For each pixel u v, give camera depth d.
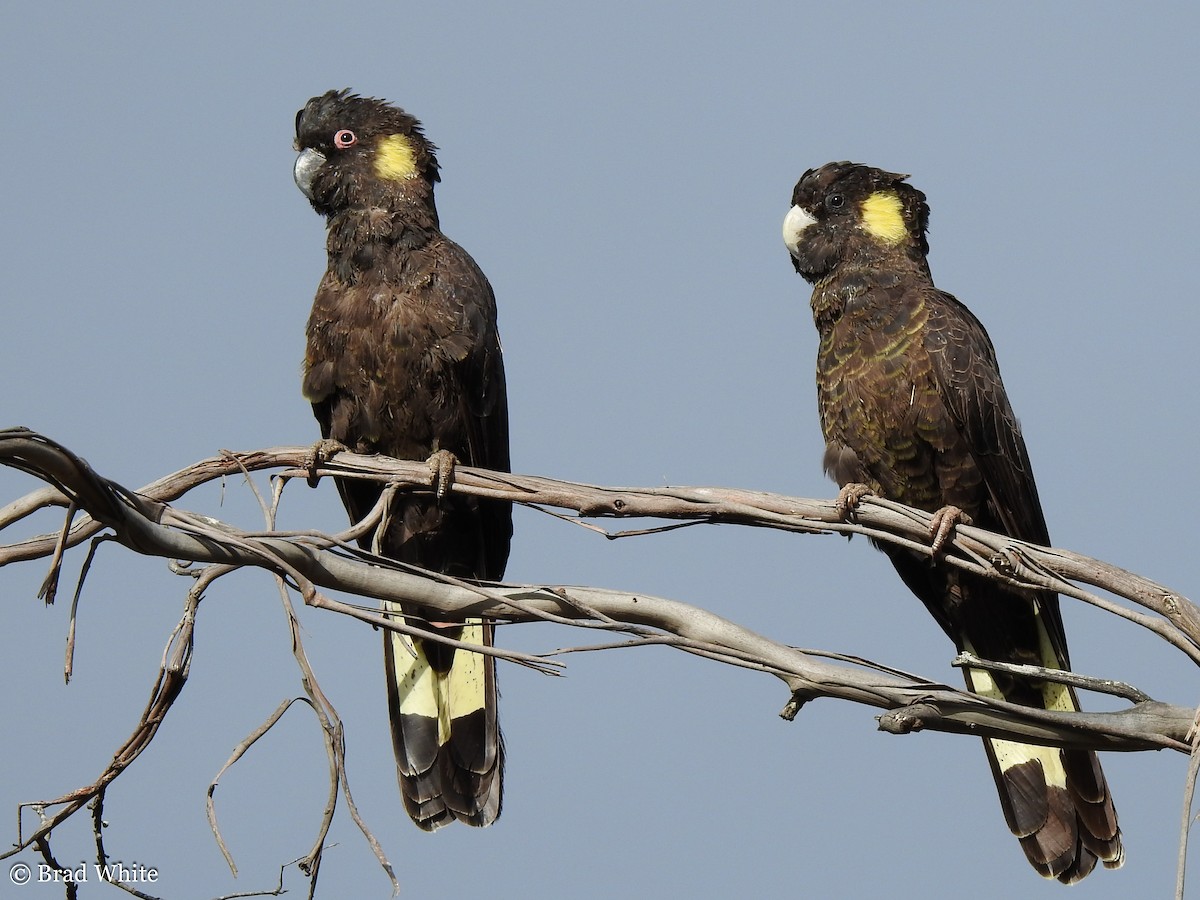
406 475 10.90
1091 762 10.80
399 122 13.00
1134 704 8.66
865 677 8.46
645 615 8.82
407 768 11.33
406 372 12.13
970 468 12.60
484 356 12.26
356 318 12.22
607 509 10.06
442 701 11.48
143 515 8.35
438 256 12.41
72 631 8.04
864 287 13.08
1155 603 9.38
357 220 12.50
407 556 12.38
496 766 11.29
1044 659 12.52
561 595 8.89
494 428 12.49
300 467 11.12
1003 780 11.09
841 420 12.98
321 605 8.23
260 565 8.53
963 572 12.41
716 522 9.95
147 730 8.29
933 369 12.52
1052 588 9.72
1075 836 10.83
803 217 13.63
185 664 8.46
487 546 12.73
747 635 8.62
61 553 8.11
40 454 7.81
